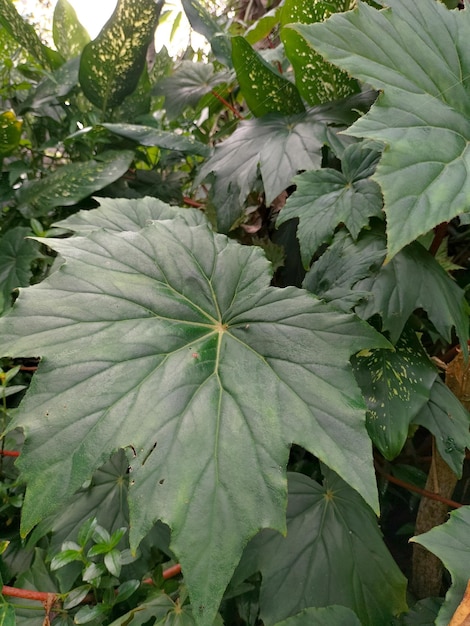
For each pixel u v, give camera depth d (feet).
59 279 1.75
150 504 1.33
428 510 2.58
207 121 5.01
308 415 1.50
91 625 1.85
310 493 2.18
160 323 1.75
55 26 4.74
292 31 2.77
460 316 2.30
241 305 1.92
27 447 1.40
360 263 2.25
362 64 1.65
